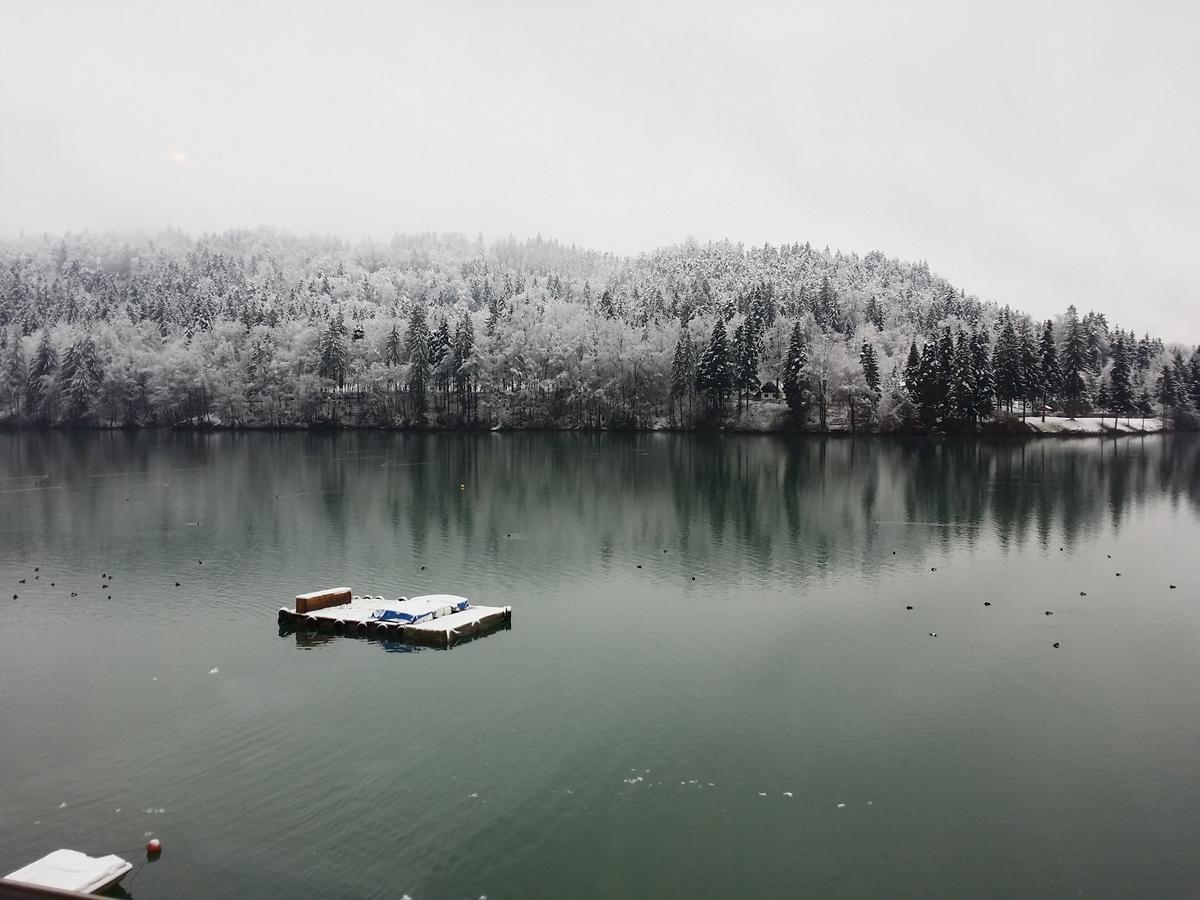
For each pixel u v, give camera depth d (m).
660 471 89.75
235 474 85.75
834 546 51.28
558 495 71.75
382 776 21.97
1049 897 17.30
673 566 45.88
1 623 35.25
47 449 114.06
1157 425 150.25
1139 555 49.06
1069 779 22.33
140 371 154.00
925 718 26.06
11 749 23.67
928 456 106.25
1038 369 138.25
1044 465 96.06
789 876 17.84
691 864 18.19
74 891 15.02
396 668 30.09
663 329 155.38
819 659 31.27
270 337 160.88
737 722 25.58
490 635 33.94
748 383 145.75
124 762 22.83
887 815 20.36
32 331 182.25
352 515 61.34
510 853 18.52
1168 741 24.67
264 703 26.91
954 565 46.34
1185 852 18.98
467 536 53.88
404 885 17.41
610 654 31.64
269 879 17.58
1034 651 32.31
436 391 159.88
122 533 54.28
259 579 42.50
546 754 23.30
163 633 34.03
